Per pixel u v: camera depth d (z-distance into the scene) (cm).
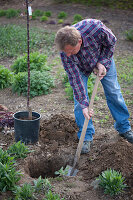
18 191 298
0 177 305
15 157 369
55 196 289
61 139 420
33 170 379
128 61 802
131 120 476
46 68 731
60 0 1711
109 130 450
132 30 1018
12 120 457
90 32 313
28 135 399
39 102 569
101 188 313
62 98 586
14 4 1656
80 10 1477
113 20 1276
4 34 1073
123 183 313
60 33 279
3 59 856
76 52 310
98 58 340
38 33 1097
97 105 546
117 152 343
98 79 340
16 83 614
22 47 946
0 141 414
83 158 379
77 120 384
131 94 590
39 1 1728
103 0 1642
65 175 353
